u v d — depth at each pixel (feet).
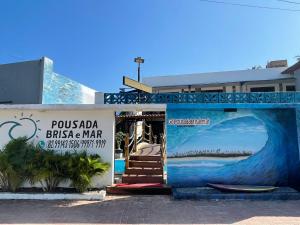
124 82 40.27
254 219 26.17
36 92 45.75
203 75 78.54
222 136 38.70
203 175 38.22
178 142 38.65
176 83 79.71
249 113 39.01
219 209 29.50
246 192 34.78
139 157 45.11
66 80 53.26
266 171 38.27
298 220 25.82
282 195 33.73
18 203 32.83
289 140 38.60
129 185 37.96
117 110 39.09
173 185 38.11
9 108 38.01
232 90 76.74
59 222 25.79
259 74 74.54
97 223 25.44
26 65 46.80
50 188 36.91
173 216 27.25
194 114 38.99
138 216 27.37
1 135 39.60
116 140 57.93
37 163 36.01
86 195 34.42
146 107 37.93
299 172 37.42
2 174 37.14
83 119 39.63
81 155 36.55
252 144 38.58
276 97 39.52
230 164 38.32
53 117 39.81
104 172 37.93
